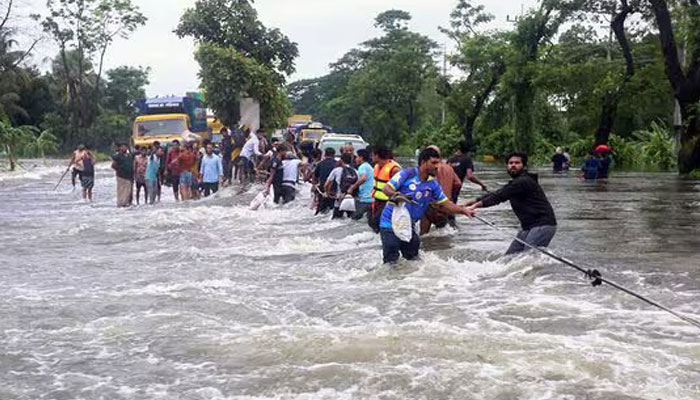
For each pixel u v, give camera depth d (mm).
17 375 5621
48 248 12695
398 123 87750
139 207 20641
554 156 38250
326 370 5562
